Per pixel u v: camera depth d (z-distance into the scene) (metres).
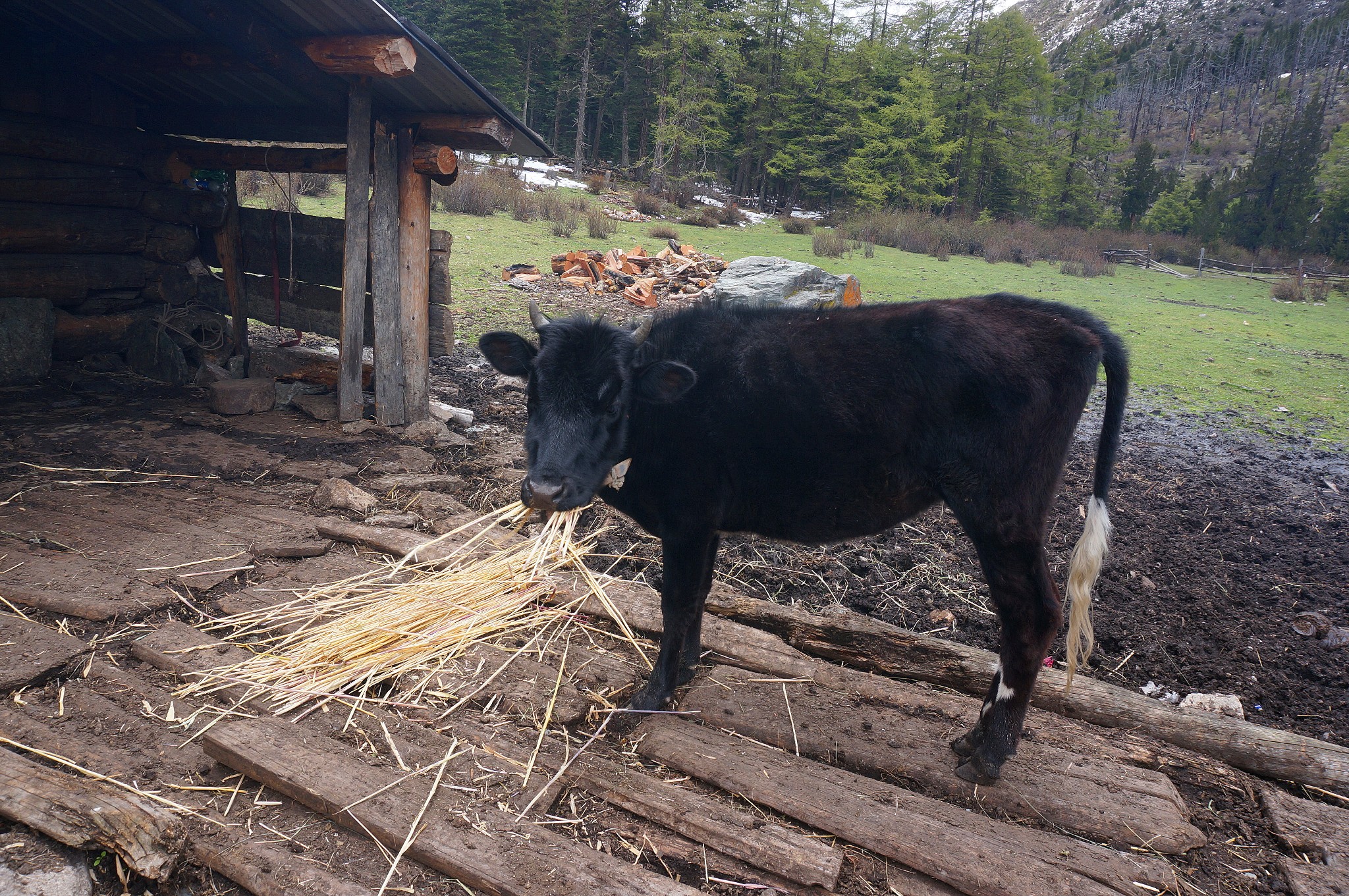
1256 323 17.11
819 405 3.17
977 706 3.61
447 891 2.49
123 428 6.49
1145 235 38.03
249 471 5.80
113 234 7.80
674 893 2.44
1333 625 4.70
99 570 4.23
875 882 2.64
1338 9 168.12
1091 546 2.99
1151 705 3.59
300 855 2.57
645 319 3.23
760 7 45.47
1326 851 2.83
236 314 8.26
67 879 2.39
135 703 3.23
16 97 6.90
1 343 7.13
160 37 6.86
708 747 3.21
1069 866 2.66
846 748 3.28
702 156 48.56
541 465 3.05
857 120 44.25
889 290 17.02
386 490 5.66
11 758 2.76
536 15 44.81
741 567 5.05
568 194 29.75
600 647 3.98
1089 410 9.93
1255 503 6.97
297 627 3.91
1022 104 47.16
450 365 9.48
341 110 7.30
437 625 3.93
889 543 5.69
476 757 3.03
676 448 3.35
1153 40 197.12
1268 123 109.06
